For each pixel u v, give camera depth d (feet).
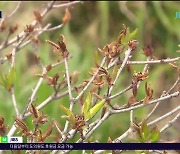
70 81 5.31
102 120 4.63
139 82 5.00
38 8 9.55
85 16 11.65
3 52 6.23
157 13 11.35
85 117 4.50
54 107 7.13
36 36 5.74
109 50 4.76
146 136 4.62
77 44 10.79
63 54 4.85
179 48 10.83
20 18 9.24
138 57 8.29
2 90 7.91
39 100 7.54
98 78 4.82
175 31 11.10
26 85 9.07
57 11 10.78
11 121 5.60
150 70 9.39
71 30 11.43
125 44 4.76
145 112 6.78
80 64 9.49
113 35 11.44
